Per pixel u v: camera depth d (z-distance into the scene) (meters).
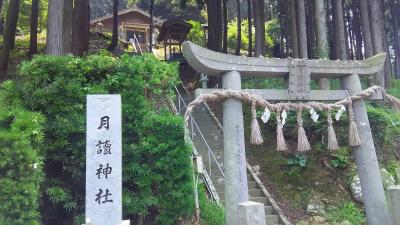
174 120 7.17
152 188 7.23
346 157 9.30
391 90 13.27
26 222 5.30
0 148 5.29
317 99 5.99
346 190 8.85
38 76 6.89
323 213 8.48
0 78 13.86
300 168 9.46
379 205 5.73
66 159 6.78
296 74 5.84
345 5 21.77
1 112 6.12
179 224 7.02
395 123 9.94
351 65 6.25
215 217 7.05
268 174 9.75
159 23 31.66
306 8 19.23
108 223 4.69
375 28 13.50
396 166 9.16
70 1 11.88
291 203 8.88
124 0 39.72
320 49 12.54
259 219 4.35
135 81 7.14
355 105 6.12
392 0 21.98
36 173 5.58
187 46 5.21
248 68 5.62
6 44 14.50
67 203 6.66
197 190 7.39
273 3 26.48
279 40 26.09
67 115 6.74
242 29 28.62
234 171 5.14
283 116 5.62
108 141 4.95
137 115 7.12
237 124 5.31
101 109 5.05
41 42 20.75
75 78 7.02
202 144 10.59
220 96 5.33
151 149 6.95
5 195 5.19
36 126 5.92
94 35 22.47
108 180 4.83
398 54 22.20
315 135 9.84
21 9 23.31
